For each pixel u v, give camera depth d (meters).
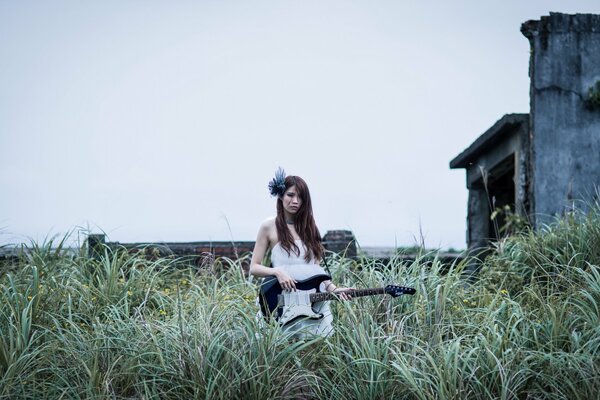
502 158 11.55
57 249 7.08
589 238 7.16
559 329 5.42
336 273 6.52
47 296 6.07
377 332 5.33
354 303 5.74
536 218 9.59
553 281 6.64
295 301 5.24
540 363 5.06
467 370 4.97
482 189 13.32
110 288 6.48
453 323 5.64
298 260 5.38
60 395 4.75
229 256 9.29
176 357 4.96
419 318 5.69
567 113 10.35
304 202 5.44
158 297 6.52
